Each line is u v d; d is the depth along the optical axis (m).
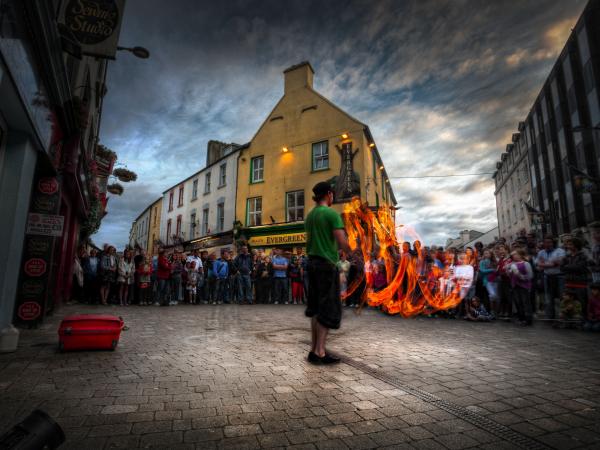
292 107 19.36
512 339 5.20
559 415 2.33
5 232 4.57
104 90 11.41
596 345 4.75
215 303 11.36
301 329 5.78
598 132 20.97
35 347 4.21
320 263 3.60
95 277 10.73
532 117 30.30
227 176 21.92
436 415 2.30
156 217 32.94
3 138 4.52
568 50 23.33
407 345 4.59
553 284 7.54
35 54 4.19
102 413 2.25
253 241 19.09
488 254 8.30
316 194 3.92
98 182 14.05
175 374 3.14
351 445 1.88
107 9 5.01
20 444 1.25
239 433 2.00
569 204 24.16
